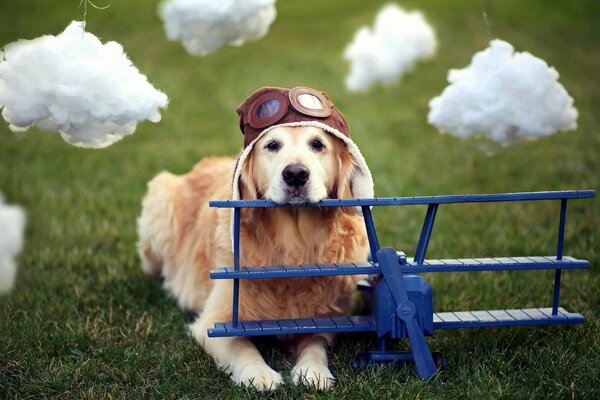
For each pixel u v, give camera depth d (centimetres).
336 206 485
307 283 530
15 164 1102
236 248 465
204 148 1179
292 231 523
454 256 727
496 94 509
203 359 515
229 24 553
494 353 496
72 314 601
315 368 476
